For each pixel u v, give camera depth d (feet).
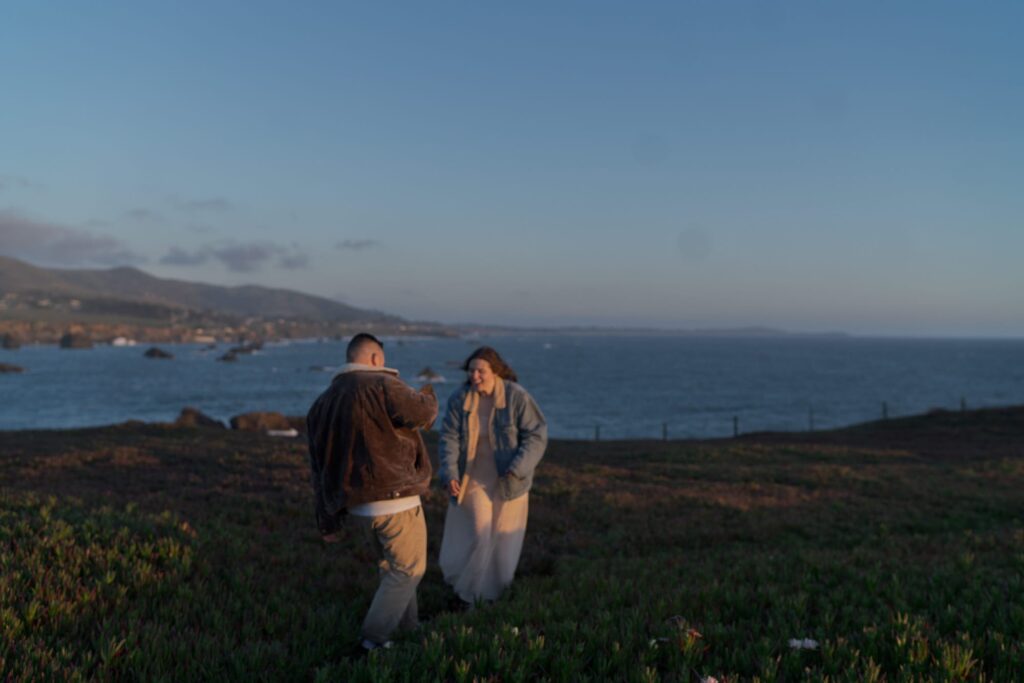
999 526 36.76
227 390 363.15
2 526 19.79
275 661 13.28
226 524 26.76
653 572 22.06
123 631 13.51
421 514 15.31
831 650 12.91
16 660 11.62
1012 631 14.20
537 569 24.11
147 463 50.60
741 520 36.60
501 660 12.05
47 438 71.77
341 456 14.49
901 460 72.90
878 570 20.65
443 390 349.82
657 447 83.46
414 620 16.28
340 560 22.79
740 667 12.75
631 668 12.21
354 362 15.19
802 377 479.00
